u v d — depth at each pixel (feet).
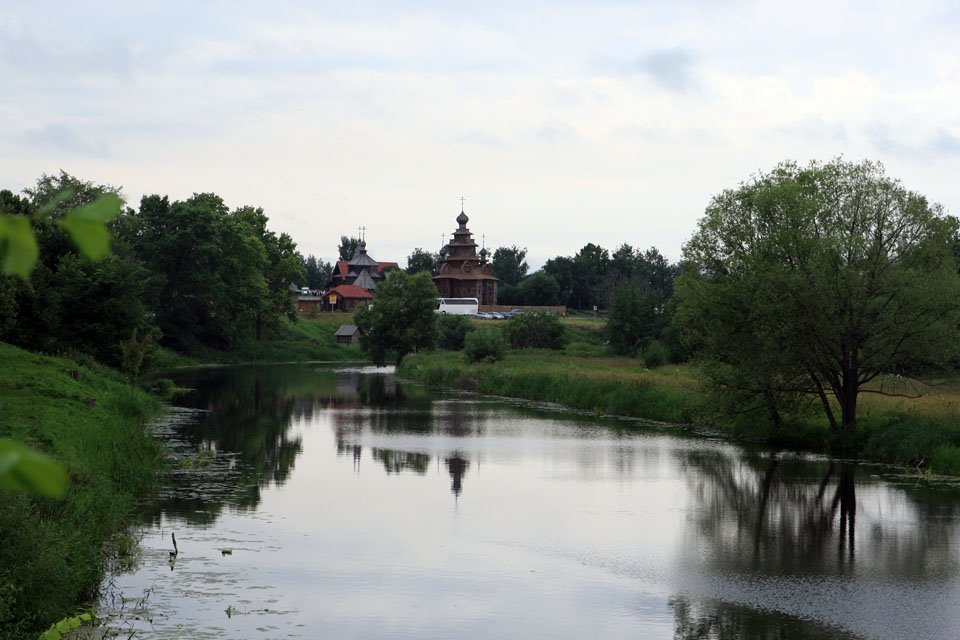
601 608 57.72
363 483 96.58
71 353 170.50
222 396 193.67
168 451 110.63
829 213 123.24
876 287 117.08
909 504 88.17
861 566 67.51
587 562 68.13
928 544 73.67
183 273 314.14
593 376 199.41
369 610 55.83
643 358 252.21
